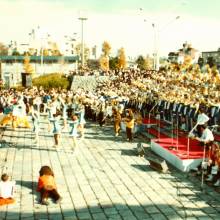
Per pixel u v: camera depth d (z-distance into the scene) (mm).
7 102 32688
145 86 40094
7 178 12227
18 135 23875
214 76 45375
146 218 10773
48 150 19562
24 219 10766
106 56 95062
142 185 13805
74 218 10820
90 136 23562
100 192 13016
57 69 76125
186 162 15562
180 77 46844
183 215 10969
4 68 74125
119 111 24828
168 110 23250
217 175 13594
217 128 19453
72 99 31625
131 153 18891
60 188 13422
